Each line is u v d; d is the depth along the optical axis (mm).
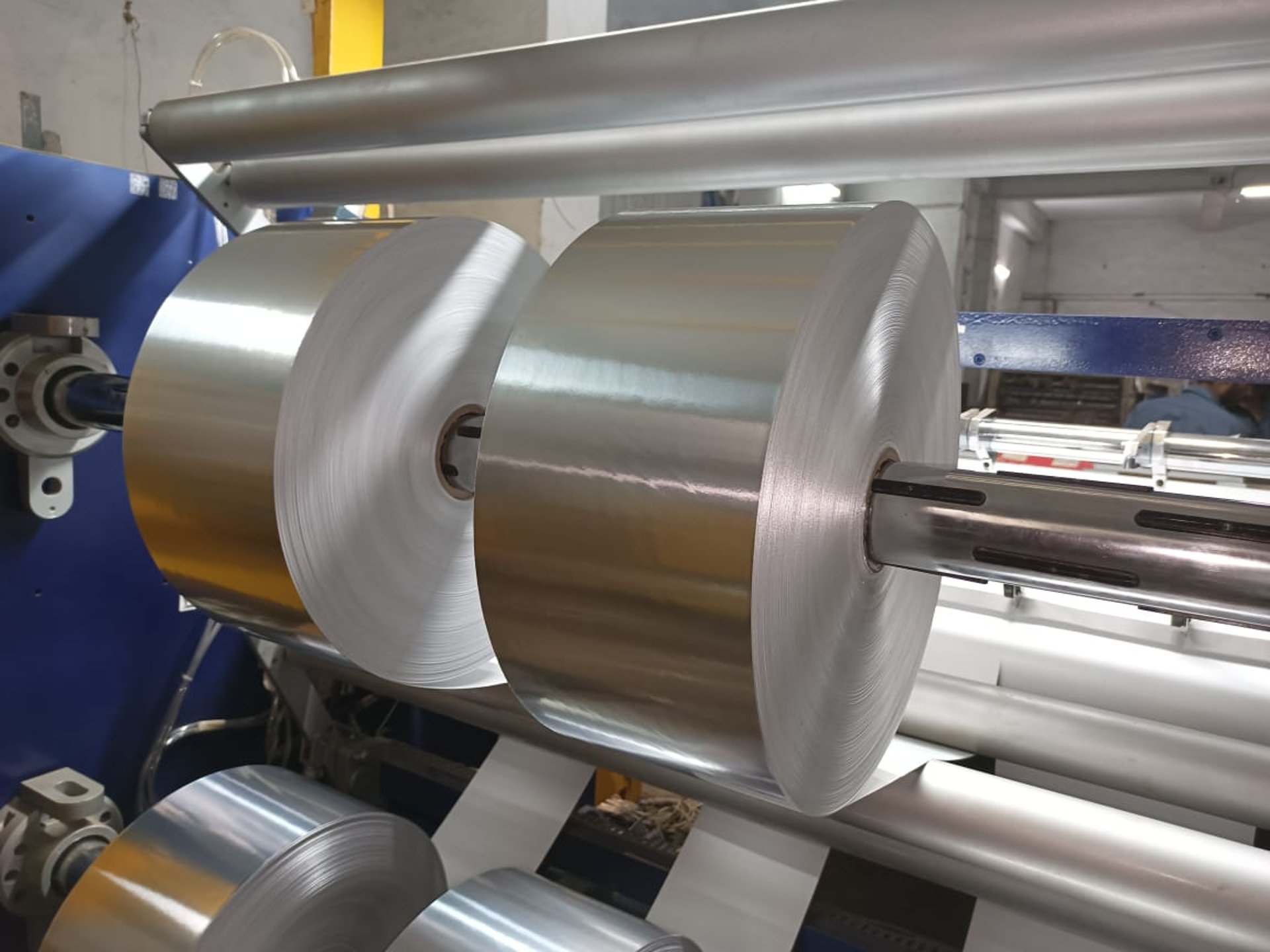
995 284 7332
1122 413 6270
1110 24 588
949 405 791
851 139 870
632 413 577
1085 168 814
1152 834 870
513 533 626
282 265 802
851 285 596
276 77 2943
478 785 1257
